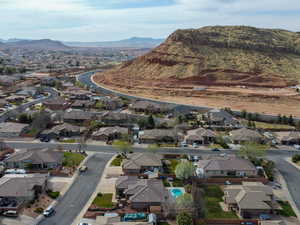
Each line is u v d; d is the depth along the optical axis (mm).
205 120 124438
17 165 77188
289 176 77375
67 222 55625
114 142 98688
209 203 63156
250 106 159625
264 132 111812
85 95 167000
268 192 64312
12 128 102688
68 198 63781
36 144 94938
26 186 63062
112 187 68812
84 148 92875
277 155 91938
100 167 79375
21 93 166750
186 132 109500
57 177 73375
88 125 114250
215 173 75812
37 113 115812
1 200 60750
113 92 192500
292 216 59000
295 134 103562
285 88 197500
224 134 108875
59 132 102250
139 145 96750
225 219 56625
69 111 123938
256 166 81375
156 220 56281
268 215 58156
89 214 57688
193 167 72500
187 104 162125
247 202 59219
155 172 75312
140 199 60375
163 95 186375
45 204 61219
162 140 99875
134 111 141000
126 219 56469
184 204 57156
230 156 83500
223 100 173125
